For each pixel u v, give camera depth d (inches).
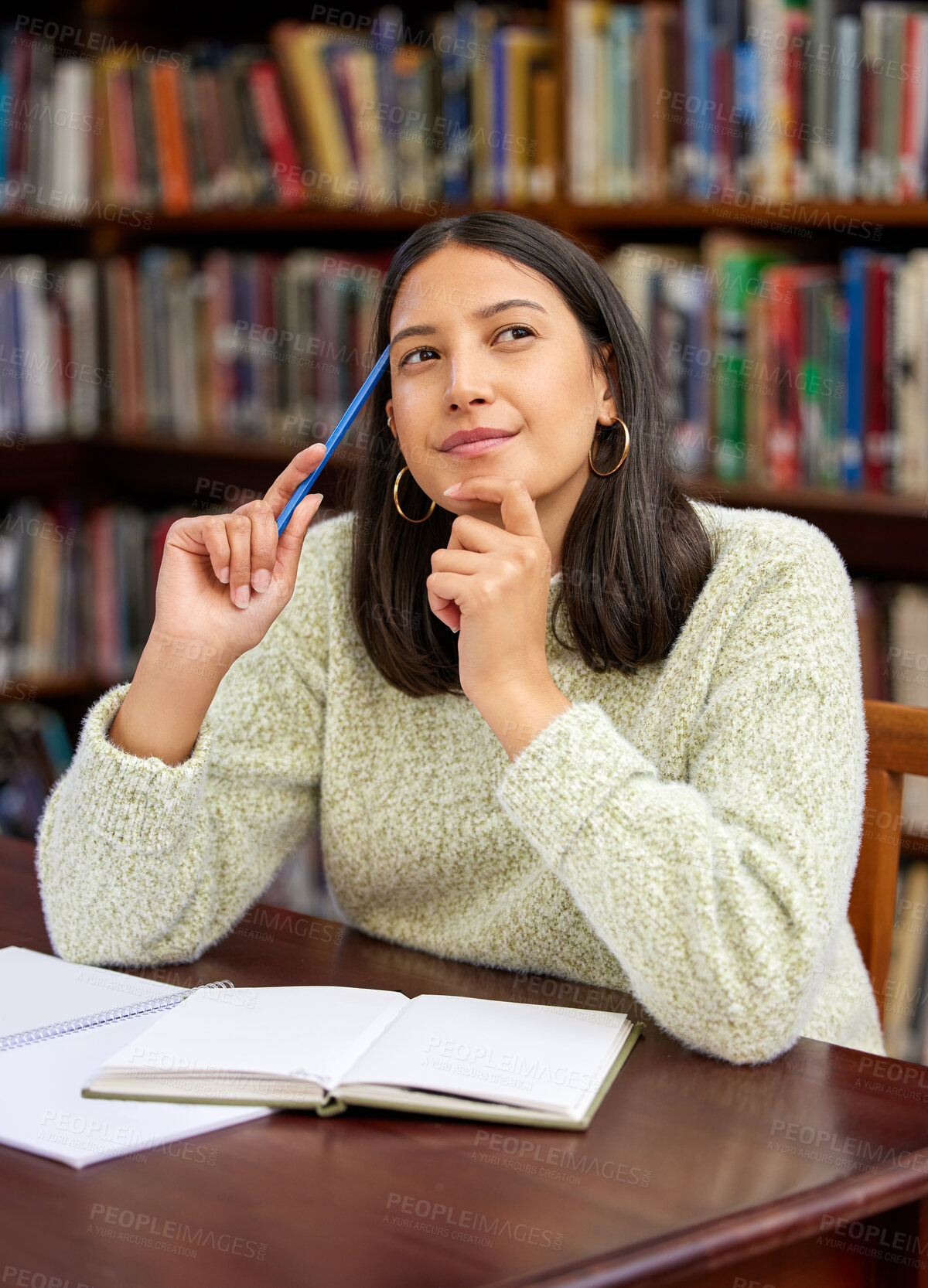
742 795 36.9
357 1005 35.2
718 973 33.5
